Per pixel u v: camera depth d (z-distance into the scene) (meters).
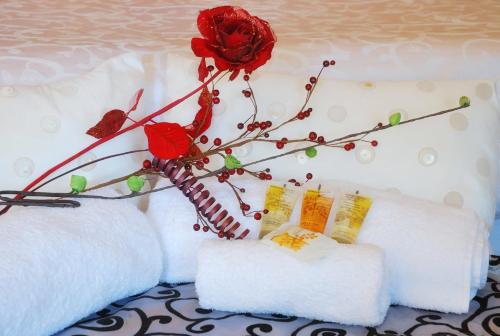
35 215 1.06
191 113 1.27
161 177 1.25
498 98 1.32
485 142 1.25
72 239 1.05
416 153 1.22
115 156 1.20
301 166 1.23
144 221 1.14
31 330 0.99
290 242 1.08
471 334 1.06
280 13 1.81
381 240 1.12
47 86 1.23
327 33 1.57
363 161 1.23
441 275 1.11
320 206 1.14
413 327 1.07
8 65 1.36
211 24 1.09
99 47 1.43
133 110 1.21
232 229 1.14
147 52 1.43
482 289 1.17
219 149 1.15
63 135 1.19
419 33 1.54
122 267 1.09
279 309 1.08
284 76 1.29
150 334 1.04
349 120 1.25
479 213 1.22
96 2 1.91
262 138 1.25
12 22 1.67
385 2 1.93
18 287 0.98
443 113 1.21
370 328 1.07
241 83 1.27
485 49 1.47
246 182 1.19
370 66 1.44
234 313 1.09
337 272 1.05
